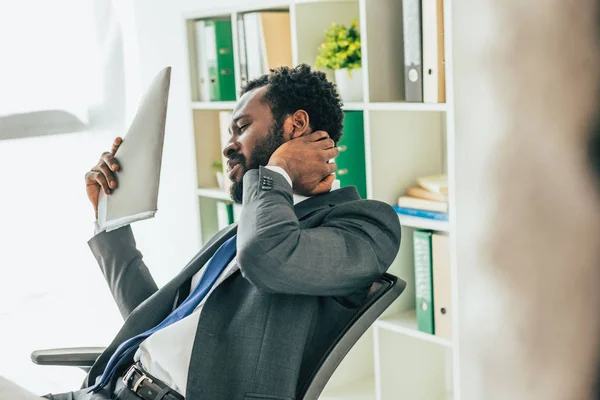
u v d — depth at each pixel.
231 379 1.17
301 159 1.31
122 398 1.32
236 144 1.41
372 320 1.17
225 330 1.21
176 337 1.28
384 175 2.17
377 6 2.10
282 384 1.13
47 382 2.89
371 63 2.11
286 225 1.12
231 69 2.74
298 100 1.37
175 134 3.60
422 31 1.96
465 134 1.76
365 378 2.52
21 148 3.49
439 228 1.96
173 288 1.43
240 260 1.12
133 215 1.42
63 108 3.54
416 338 2.29
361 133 2.29
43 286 3.62
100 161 1.53
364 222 1.21
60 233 3.63
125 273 1.55
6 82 3.39
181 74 3.45
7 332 3.30
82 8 3.54
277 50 2.49
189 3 3.30
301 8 2.32
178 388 1.27
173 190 3.69
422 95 1.99
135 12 3.60
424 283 2.04
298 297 1.18
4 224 3.49
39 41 3.46
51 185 3.58
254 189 1.22
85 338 3.24
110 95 3.64
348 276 1.13
